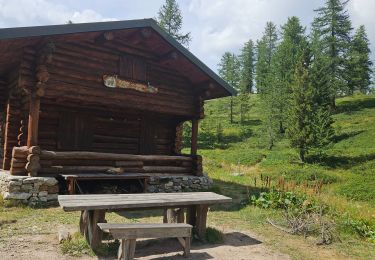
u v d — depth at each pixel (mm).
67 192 10867
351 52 53906
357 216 9820
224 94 14258
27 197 9469
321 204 9812
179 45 12422
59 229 7090
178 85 13898
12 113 12055
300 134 28859
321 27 53344
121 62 12156
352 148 32688
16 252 5621
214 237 7020
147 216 8812
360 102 50719
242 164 28156
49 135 12562
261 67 69375
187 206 6781
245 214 9633
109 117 14195
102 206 5492
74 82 10969
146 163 14680
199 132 45094
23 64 10094
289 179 20406
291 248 6836
